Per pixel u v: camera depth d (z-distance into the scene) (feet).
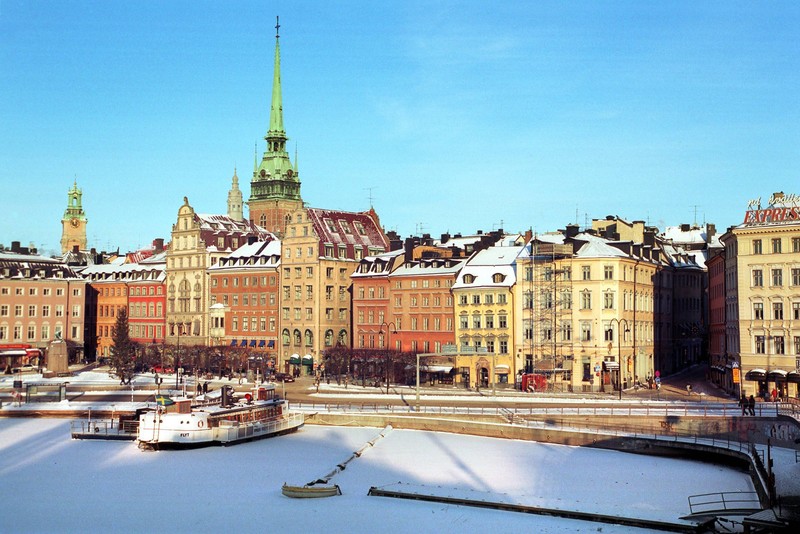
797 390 373.20
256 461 296.71
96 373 577.84
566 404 373.20
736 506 231.71
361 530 212.02
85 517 225.56
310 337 574.97
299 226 583.58
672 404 363.76
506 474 273.95
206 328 640.17
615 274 442.50
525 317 463.01
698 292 570.87
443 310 500.74
